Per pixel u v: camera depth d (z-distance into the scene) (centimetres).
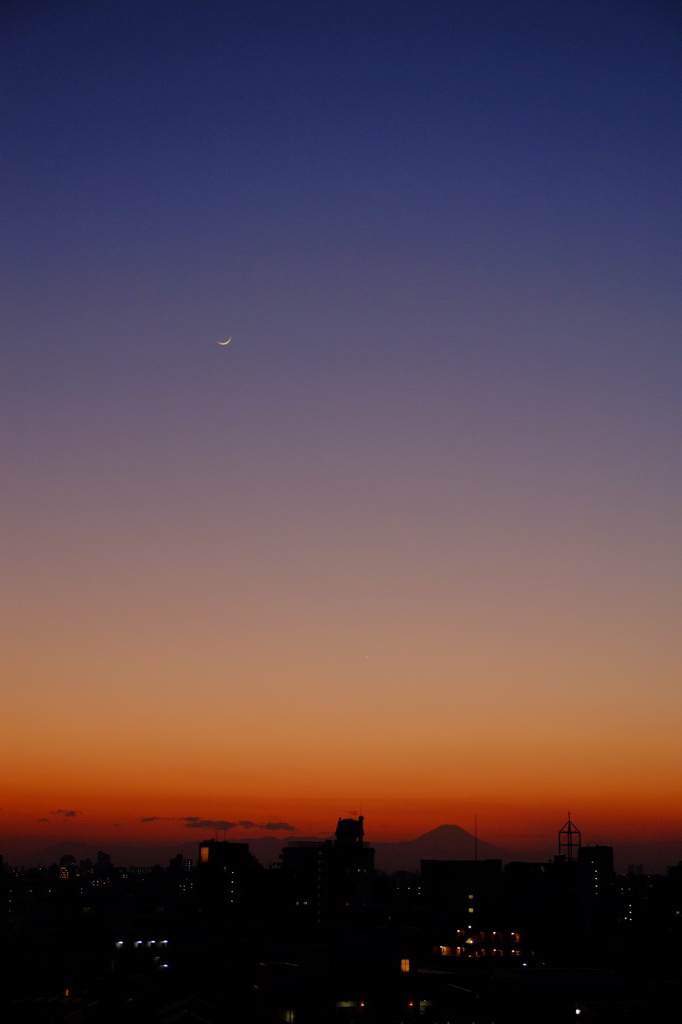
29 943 12400
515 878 19988
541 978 9962
